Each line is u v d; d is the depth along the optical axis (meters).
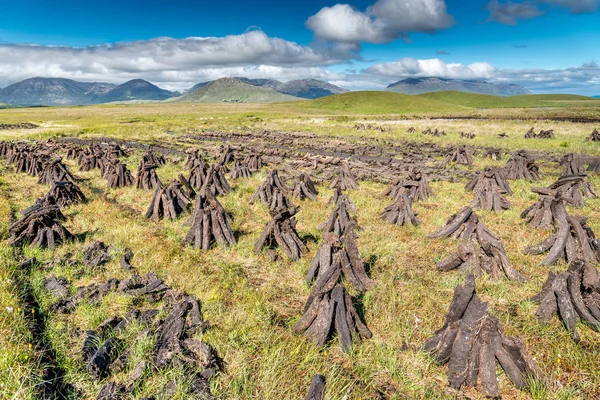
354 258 7.76
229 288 7.55
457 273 8.21
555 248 8.77
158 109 130.12
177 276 7.94
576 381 5.04
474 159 25.75
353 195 15.52
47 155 24.97
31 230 9.64
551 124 51.66
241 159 23.42
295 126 57.50
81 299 6.79
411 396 4.80
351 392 4.79
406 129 50.50
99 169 21.98
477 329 5.16
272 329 6.07
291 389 4.81
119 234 10.41
